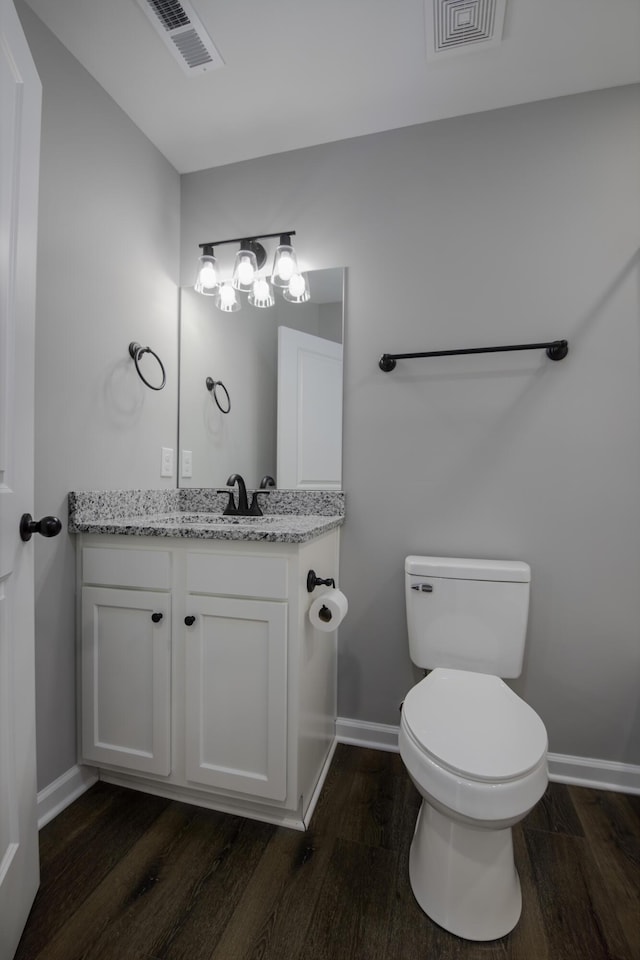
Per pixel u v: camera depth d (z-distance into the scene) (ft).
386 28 4.21
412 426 5.43
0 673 2.90
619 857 3.90
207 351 6.31
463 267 5.26
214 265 5.94
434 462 5.36
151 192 5.80
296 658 4.00
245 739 4.13
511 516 5.12
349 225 5.67
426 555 5.39
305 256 5.83
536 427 5.04
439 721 3.49
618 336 4.82
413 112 5.24
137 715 4.46
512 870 3.43
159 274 5.98
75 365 4.62
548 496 5.01
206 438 6.30
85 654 4.59
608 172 4.84
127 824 4.23
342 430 5.67
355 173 5.65
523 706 3.74
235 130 5.57
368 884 3.60
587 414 4.90
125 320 5.35
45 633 4.31
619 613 4.84
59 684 4.46
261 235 6.02
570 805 4.57
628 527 4.80
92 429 4.85
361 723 5.62
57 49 4.35
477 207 5.21
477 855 3.25
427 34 4.25
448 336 5.32
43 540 4.27
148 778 4.55
